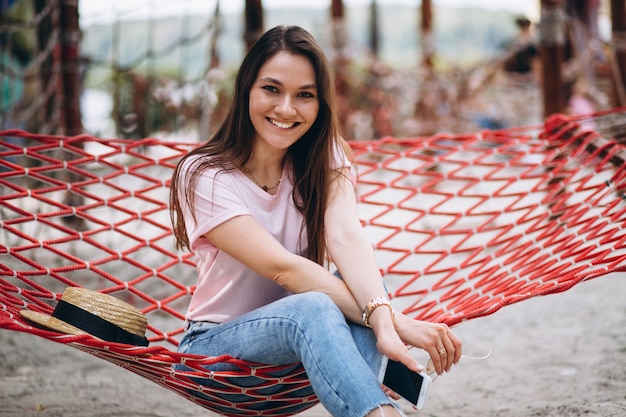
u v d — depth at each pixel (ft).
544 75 20.61
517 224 10.01
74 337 6.31
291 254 6.98
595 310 13.65
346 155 7.88
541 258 8.71
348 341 6.39
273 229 7.39
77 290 7.30
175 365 7.39
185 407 10.14
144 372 7.04
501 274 8.72
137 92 27.96
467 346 12.25
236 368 6.98
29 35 29.17
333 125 7.42
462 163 10.99
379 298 6.80
